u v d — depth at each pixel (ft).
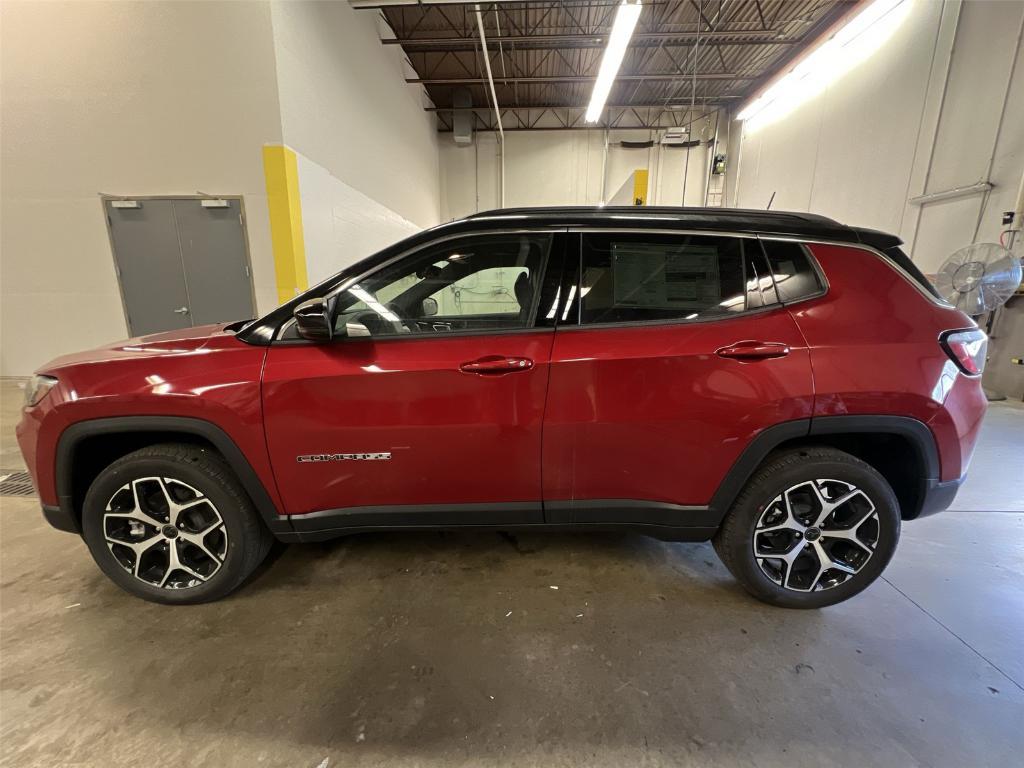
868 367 5.33
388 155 27.58
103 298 18.13
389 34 27.58
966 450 5.63
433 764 4.09
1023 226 16.65
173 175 16.96
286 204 16.93
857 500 5.74
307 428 5.45
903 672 5.06
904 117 22.47
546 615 5.91
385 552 7.23
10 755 4.13
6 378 18.99
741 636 5.57
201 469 5.63
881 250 5.63
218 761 4.10
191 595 5.98
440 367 5.34
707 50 29.94
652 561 7.04
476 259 5.70
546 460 5.61
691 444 5.51
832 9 25.11
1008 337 17.04
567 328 5.49
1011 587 6.48
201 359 5.51
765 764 4.09
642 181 30.99
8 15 15.87
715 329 5.41
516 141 41.55
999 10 17.63
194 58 16.10
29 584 6.49
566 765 4.09
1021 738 4.33
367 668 5.09
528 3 25.22
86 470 5.95
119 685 4.86
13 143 16.87
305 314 5.12
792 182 32.19
